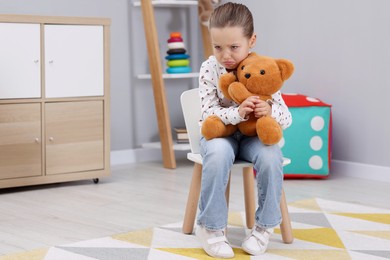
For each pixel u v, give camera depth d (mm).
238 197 2986
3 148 3053
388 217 2602
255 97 2025
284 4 3842
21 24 3066
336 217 2590
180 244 2189
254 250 2049
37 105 3135
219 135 2076
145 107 4105
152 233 2330
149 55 3857
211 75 2170
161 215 2648
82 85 3258
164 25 4164
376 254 2086
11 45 3047
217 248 2023
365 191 3170
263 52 3986
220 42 2039
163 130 3818
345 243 2211
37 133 3143
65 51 3199
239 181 3389
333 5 3607
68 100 3223
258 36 4004
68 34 3201
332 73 3643
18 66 3072
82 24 3236
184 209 2758
